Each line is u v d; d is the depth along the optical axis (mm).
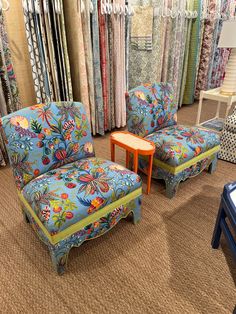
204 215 1701
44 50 2145
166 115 2062
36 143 1334
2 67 2008
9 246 1465
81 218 1212
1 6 1900
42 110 1365
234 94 2656
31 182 1340
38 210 1171
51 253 1236
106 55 2605
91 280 1267
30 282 1258
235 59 2568
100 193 1269
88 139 1567
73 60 2461
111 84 2799
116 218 1409
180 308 1139
